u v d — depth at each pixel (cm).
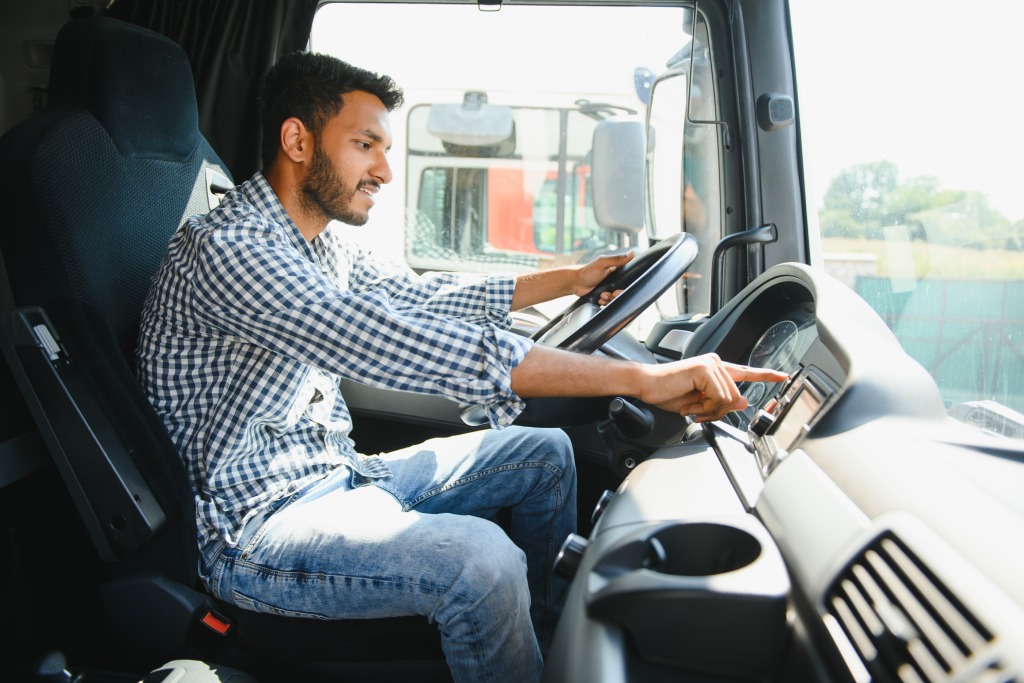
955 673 57
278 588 125
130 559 130
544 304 240
